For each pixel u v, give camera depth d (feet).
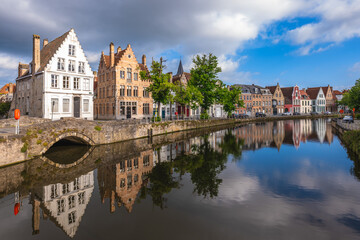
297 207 31.27
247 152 69.41
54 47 101.14
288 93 290.76
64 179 43.70
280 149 73.77
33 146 56.13
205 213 29.63
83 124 71.00
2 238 24.04
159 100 104.42
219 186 40.19
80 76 102.63
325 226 26.12
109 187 39.91
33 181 41.93
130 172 48.88
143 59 145.18
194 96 117.80
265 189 38.42
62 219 28.30
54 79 94.07
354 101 136.56
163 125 108.78
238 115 203.10
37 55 98.63
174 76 179.42
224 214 29.32
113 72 120.98
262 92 257.55
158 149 72.90
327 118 242.58
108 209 31.17
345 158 60.13
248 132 118.21
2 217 28.99
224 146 79.00
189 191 37.91
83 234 24.67
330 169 50.01
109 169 50.72
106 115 128.67
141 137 95.30
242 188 39.11
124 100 122.21
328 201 33.09
